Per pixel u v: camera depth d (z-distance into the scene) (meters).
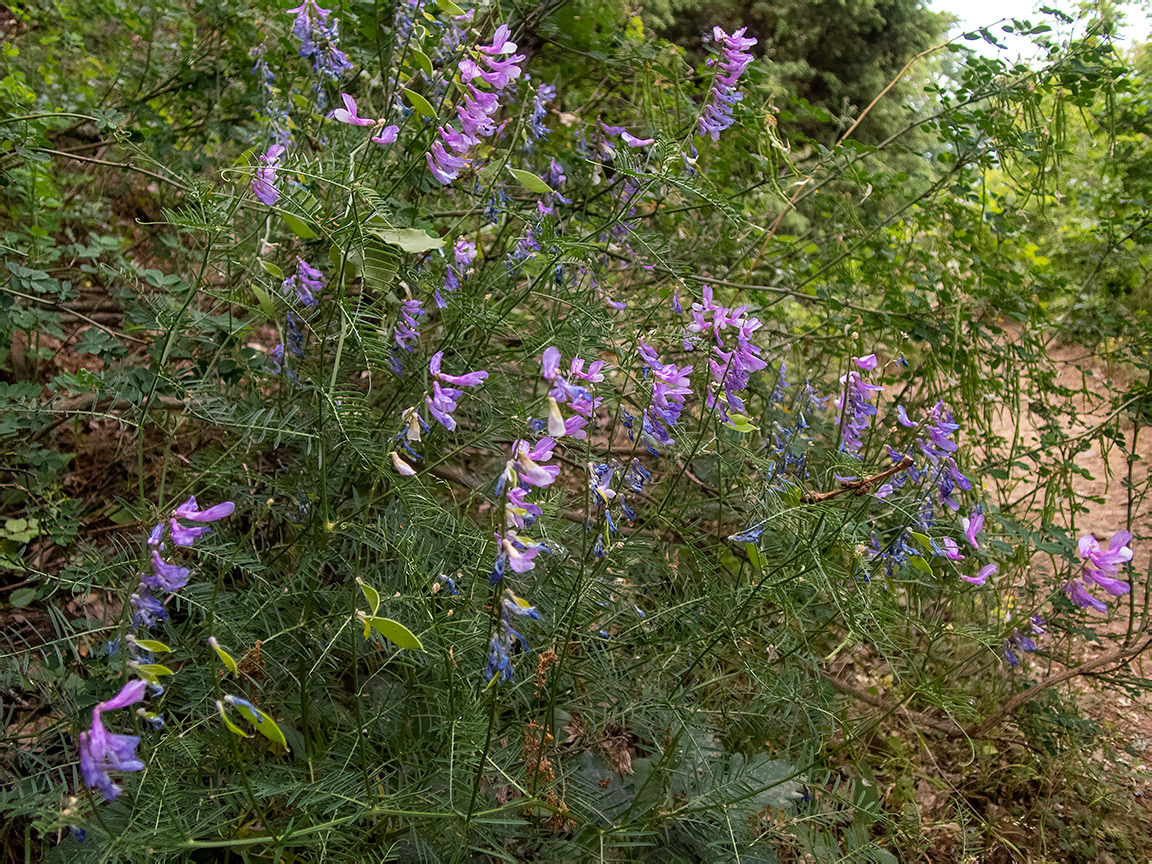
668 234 3.54
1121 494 5.03
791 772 2.07
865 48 10.32
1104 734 3.36
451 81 2.12
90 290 3.14
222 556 1.79
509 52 1.81
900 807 2.70
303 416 2.22
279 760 1.81
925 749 2.88
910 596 3.10
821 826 2.12
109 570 1.85
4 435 2.26
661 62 3.53
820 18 9.70
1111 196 4.00
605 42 3.50
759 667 2.18
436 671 1.82
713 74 2.46
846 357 3.91
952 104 3.55
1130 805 3.02
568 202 3.24
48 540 2.41
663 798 1.96
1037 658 3.67
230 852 1.69
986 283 3.52
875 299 4.14
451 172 1.86
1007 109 3.59
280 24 3.14
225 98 3.28
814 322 4.21
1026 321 3.63
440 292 2.24
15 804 1.50
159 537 1.38
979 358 3.77
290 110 2.84
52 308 2.82
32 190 2.68
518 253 2.52
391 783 1.86
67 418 2.49
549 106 3.55
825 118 3.58
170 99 3.30
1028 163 3.68
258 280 2.05
